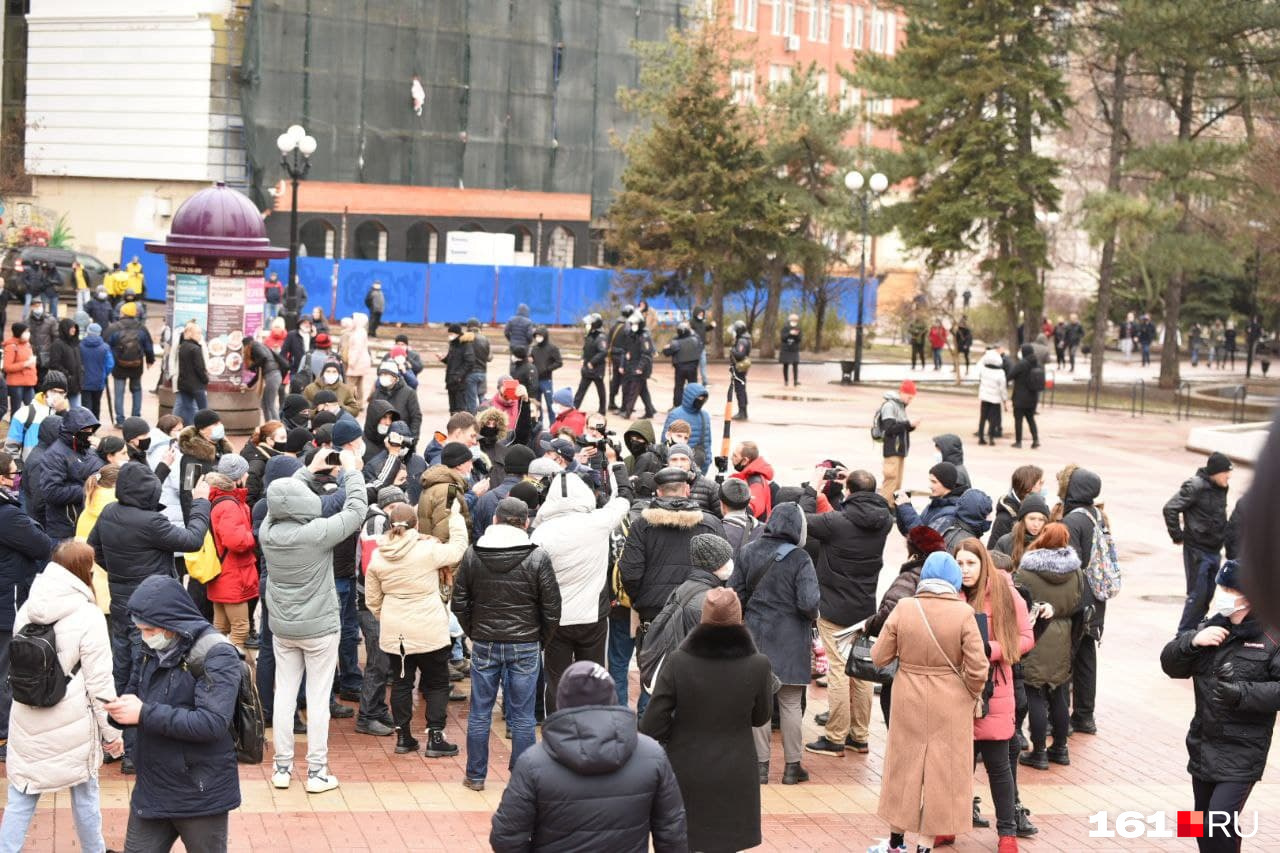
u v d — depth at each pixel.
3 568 8.90
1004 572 8.23
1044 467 25.80
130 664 9.03
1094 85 44.34
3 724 9.03
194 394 21.42
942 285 71.75
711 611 6.68
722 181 44.44
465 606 8.71
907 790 7.64
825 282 50.34
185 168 51.84
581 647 9.48
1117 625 14.78
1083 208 41.59
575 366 40.00
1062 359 54.97
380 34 52.81
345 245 52.22
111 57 52.12
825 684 12.12
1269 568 1.06
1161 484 24.50
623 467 12.70
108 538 8.88
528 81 56.44
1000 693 8.02
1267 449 1.07
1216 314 66.12
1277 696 6.94
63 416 10.94
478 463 12.73
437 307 50.38
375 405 13.25
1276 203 39.00
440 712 9.51
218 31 51.53
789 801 9.06
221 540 9.81
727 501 10.11
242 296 23.08
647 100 48.34
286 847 7.76
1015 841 8.12
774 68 71.94
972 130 41.50
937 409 34.94
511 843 5.08
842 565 9.93
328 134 52.03
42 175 52.81
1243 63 40.78
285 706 8.75
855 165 46.31
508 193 55.97
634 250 45.44
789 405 33.28
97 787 7.07
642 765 5.16
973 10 41.50
